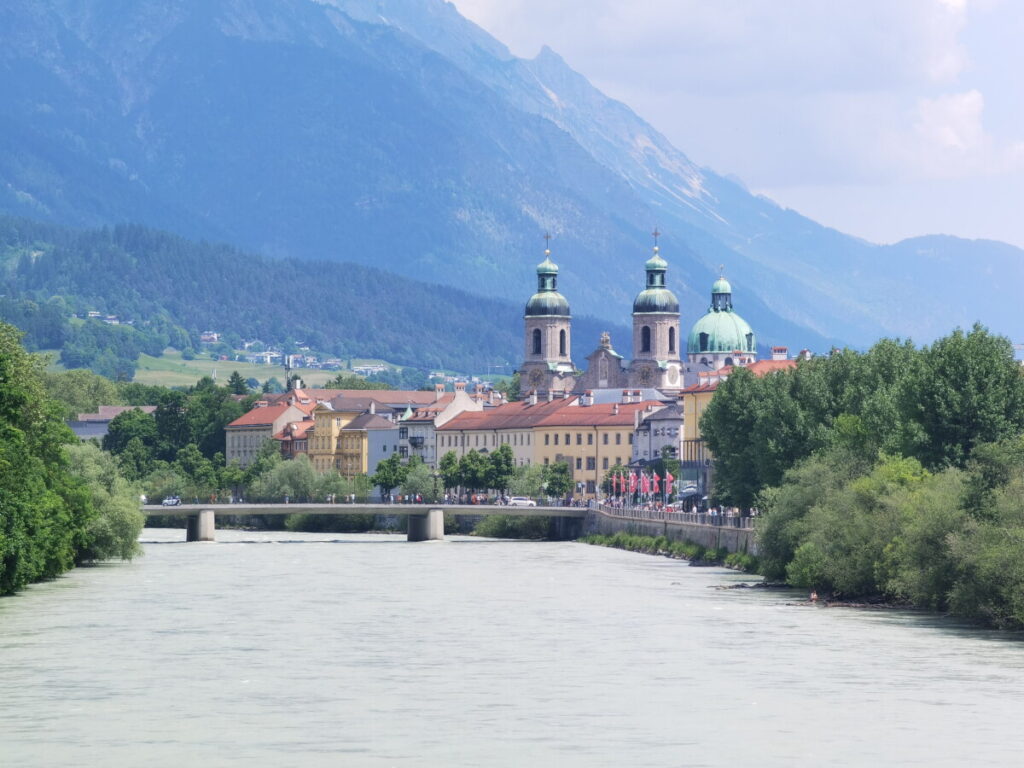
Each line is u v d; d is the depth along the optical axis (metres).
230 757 130.88
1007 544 193.38
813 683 160.62
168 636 195.62
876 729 140.12
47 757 131.12
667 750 133.00
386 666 172.75
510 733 139.12
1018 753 132.12
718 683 161.25
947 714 145.75
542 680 163.75
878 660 173.62
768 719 144.12
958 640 187.38
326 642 191.00
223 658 178.25
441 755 131.50
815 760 130.12
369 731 139.88
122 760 130.00
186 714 146.88
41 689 158.75
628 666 171.75
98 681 163.25
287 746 134.50
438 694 156.25
